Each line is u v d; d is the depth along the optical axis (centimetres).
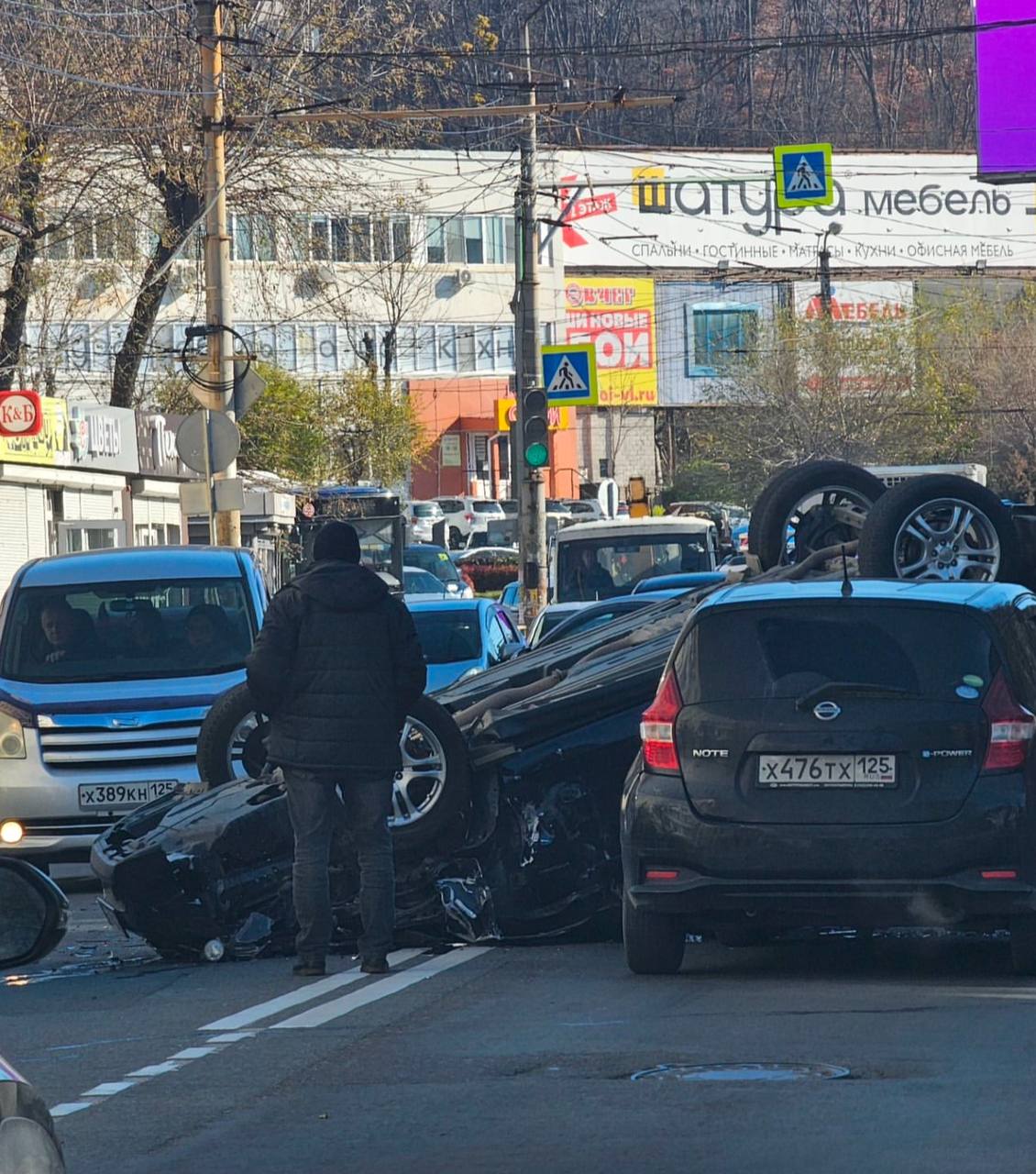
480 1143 2300
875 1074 2580
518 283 12594
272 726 3725
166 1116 2523
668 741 3425
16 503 14025
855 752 3325
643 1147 2241
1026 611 3616
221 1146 2347
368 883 3728
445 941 4088
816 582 3572
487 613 8475
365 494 18612
